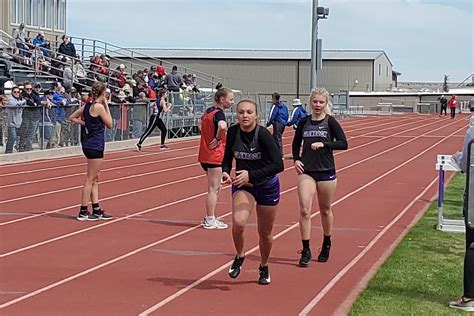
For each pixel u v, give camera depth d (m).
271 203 9.16
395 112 83.56
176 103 37.53
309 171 10.48
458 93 95.06
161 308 8.42
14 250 11.41
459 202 16.95
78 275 9.91
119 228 13.37
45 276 9.84
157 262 10.75
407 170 24.23
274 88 87.38
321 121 10.35
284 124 25.17
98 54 41.47
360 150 32.19
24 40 36.44
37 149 26.23
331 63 90.88
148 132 30.52
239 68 87.69
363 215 15.27
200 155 13.35
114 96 32.34
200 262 10.77
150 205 16.14
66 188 18.81
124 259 10.91
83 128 13.99
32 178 20.83
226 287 9.38
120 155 28.56
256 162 9.03
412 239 12.53
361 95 87.31
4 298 8.74
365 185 20.27
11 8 39.81
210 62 88.00
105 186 19.36
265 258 9.50
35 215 14.62
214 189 13.35
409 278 9.68
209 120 13.14
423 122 59.22
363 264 10.79
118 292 9.09
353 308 8.25
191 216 14.77
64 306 8.45
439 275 9.88
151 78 38.94
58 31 44.75
